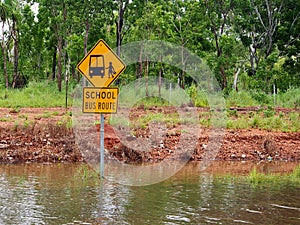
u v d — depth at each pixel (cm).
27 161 1051
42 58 3381
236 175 938
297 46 2708
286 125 1389
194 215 633
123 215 627
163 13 2423
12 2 2705
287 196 748
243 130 1326
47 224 580
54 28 2591
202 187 809
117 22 2542
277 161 1149
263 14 2684
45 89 2455
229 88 2167
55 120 1349
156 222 599
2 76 2944
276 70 2420
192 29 2394
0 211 630
